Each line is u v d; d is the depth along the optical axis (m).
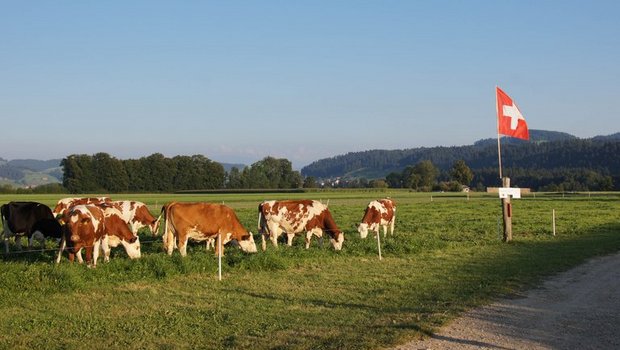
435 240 23.22
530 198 74.19
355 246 21.12
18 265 14.30
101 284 14.38
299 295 13.71
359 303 12.84
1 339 10.11
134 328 10.80
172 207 18.75
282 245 22.16
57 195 103.00
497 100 25.45
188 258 16.69
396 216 41.38
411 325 10.68
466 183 154.25
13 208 20.62
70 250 16.56
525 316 11.59
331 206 57.50
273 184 157.25
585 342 9.79
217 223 19.12
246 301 13.05
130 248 18.78
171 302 12.91
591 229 30.42
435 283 15.14
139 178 137.12
